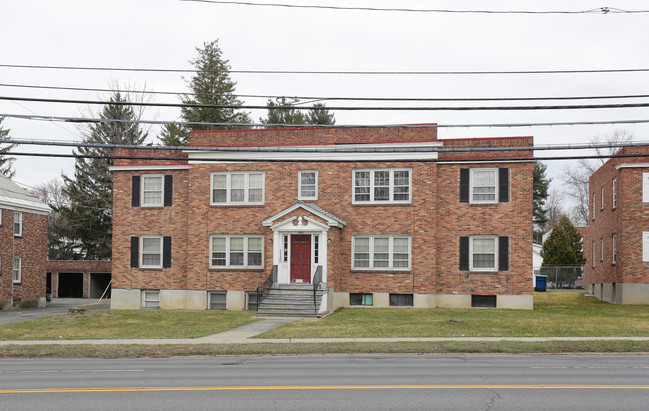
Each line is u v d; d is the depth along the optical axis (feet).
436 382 46.57
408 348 69.41
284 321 96.37
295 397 40.57
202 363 60.59
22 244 155.43
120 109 208.13
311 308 103.55
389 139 115.34
